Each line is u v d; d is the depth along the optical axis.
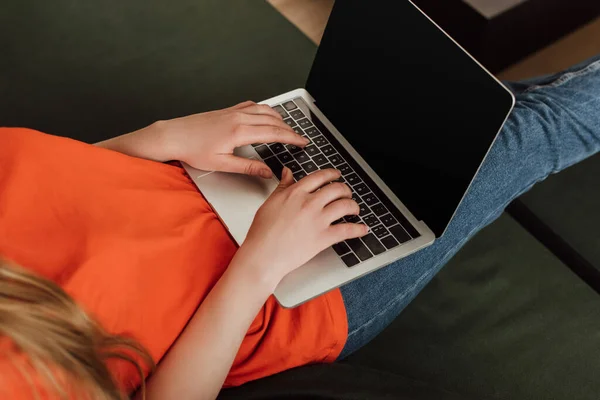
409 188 0.92
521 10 1.39
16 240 0.72
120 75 1.45
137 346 0.71
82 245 0.73
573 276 1.16
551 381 1.04
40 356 0.61
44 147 0.80
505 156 0.96
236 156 0.91
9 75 1.44
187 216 0.85
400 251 0.88
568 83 1.07
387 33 0.91
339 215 0.83
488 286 1.14
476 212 0.96
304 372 0.84
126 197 0.80
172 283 0.78
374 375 0.85
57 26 1.52
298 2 1.64
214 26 1.54
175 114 1.40
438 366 1.05
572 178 1.27
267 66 1.48
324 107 1.04
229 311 0.76
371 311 0.93
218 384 0.75
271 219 0.81
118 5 1.56
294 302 0.82
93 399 0.64
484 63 1.48
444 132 0.85
